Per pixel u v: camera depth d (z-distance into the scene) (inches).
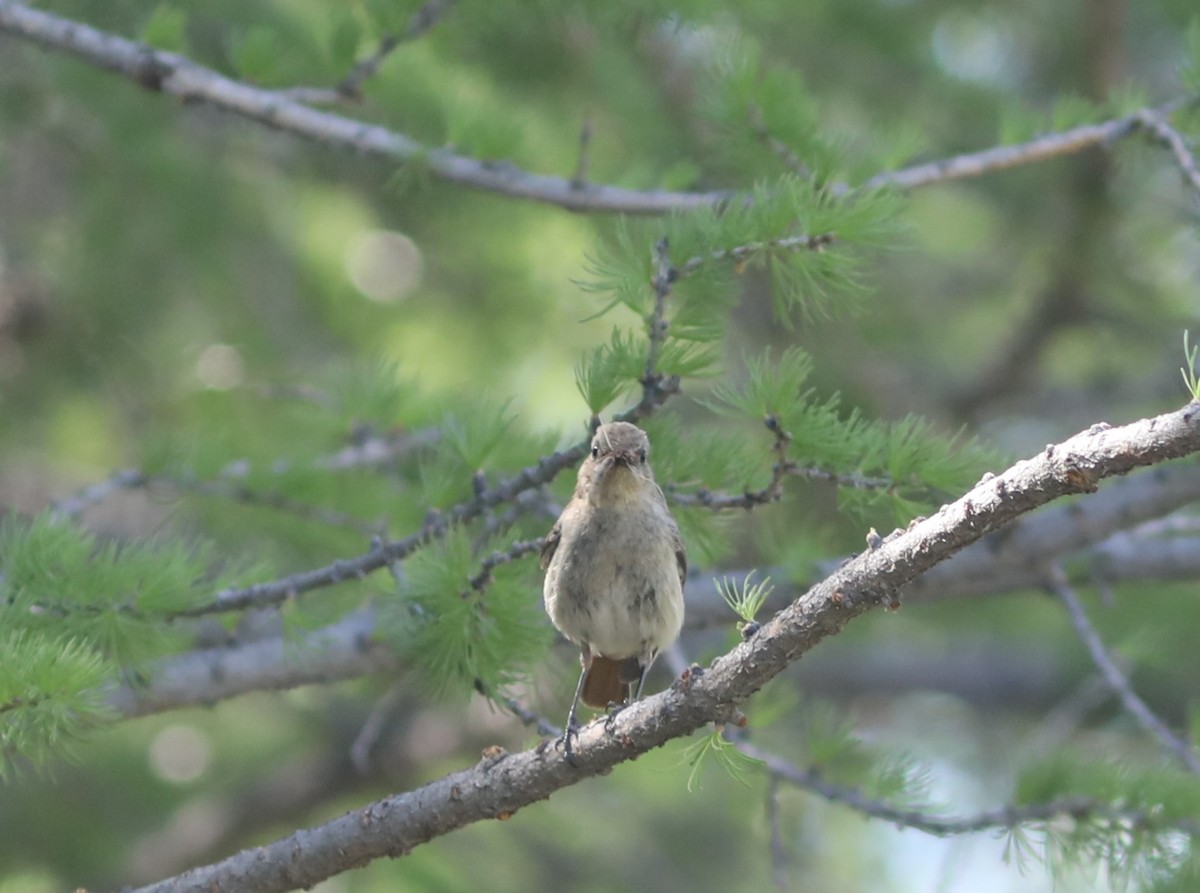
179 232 617.9
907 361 701.3
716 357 306.2
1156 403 685.3
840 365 637.9
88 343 623.2
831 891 695.1
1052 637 705.6
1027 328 681.0
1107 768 322.7
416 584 301.7
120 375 632.4
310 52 461.4
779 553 394.0
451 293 680.4
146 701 355.6
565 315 663.1
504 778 273.9
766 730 396.5
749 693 252.7
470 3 425.4
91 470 637.3
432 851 629.0
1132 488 408.8
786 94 381.4
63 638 304.2
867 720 804.6
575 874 690.8
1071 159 606.5
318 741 726.5
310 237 703.1
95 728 311.3
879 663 773.3
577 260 633.6
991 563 410.0
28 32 407.8
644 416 309.0
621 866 694.5
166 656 338.0
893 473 305.9
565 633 361.4
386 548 330.6
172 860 682.2
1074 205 620.1
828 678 768.3
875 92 610.2
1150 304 666.2
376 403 434.6
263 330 661.3
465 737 700.0
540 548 325.7
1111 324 673.6
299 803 709.3
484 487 332.5
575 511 354.6
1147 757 608.7
